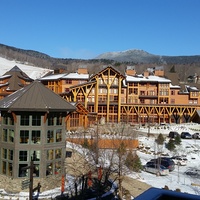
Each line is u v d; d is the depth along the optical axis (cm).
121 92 7762
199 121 6938
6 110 2814
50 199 2584
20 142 2852
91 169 3259
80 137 4469
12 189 2772
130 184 3188
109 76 7325
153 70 9031
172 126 6438
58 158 3022
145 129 6203
